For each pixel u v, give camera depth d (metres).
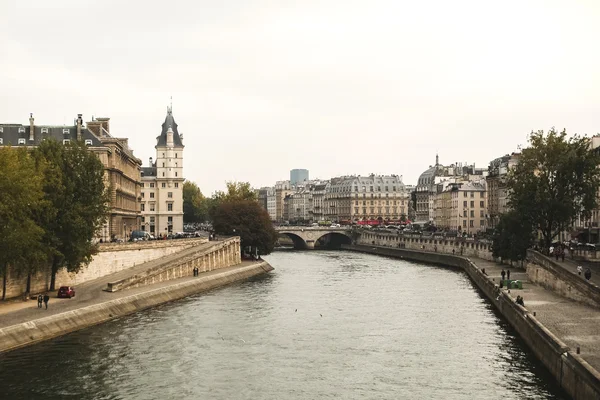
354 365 79.06
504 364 77.94
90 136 168.25
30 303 102.56
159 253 161.00
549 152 146.62
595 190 144.38
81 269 125.31
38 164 106.88
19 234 94.81
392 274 176.25
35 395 67.31
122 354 82.44
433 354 83.44
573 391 61.88
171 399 67.00
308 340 91.19
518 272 152.12
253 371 76.50
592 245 149.88
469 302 123.31
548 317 88.38
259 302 122.94
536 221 147.38
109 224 169.00
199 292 136.62
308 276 170.88
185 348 85.88
